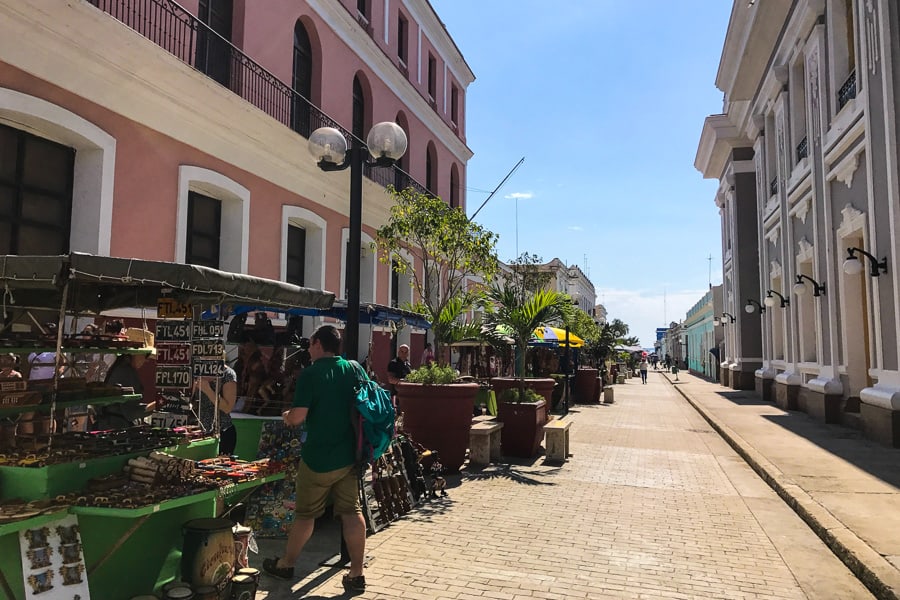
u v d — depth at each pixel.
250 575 4.14
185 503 3.79
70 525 3.48
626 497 7.39
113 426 6.03
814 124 14.55
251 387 6.46
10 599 3.16
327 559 5.10
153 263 3.82
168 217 9.86
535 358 20.41
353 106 17.25
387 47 19.06
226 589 3.99
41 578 3.26
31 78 7.72
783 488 7.39
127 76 8.90
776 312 20.33
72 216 8.71
